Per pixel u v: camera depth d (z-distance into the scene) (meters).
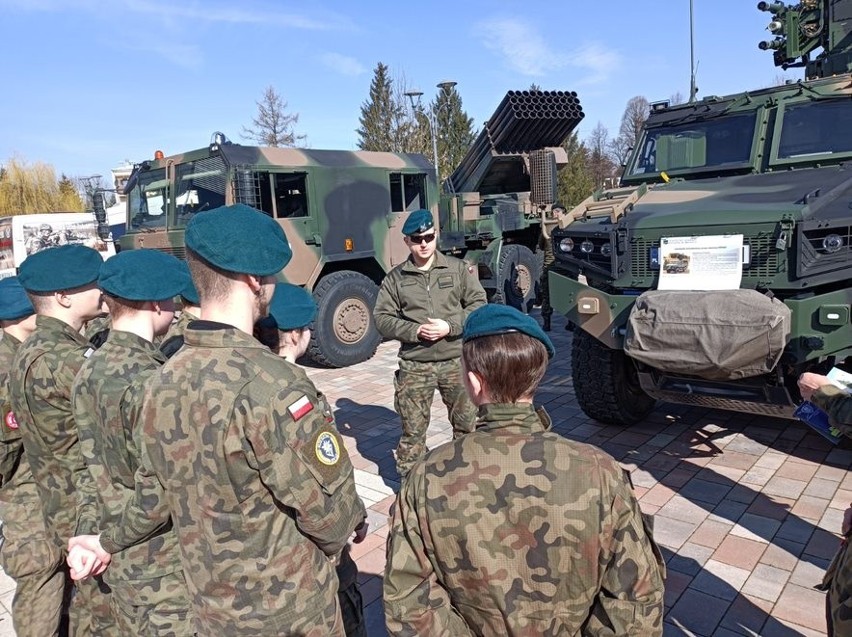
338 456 1.58
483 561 1.31
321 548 1.64
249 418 1.47
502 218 9.86
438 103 35.34
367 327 7.51
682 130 5.16
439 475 1.37
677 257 3.60
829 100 4.53
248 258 1.53
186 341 1.58
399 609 1.39
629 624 1.27
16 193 33.78
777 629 2.49
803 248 3.21
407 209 8.44
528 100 9.41
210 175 6.87
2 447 2.45
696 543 3.11
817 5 5.55
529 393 1.41
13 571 2.40
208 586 1.56
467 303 3.49
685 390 3.78
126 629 1.97
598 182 38.97
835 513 3.29
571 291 4.11
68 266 2.29
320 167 7.18
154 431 1.56
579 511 1.28
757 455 4.06
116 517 1.87
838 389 1.92
